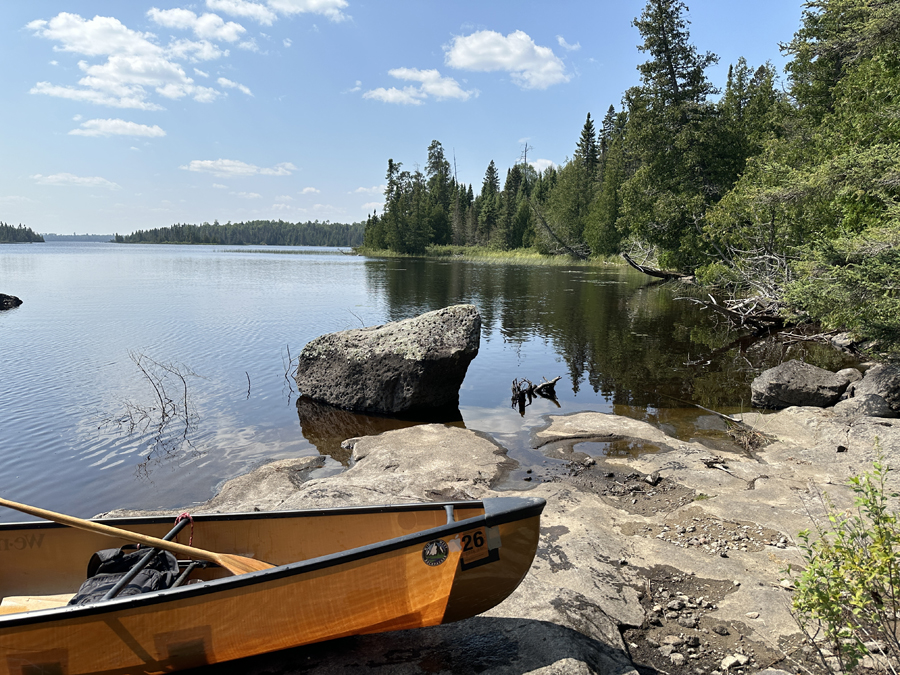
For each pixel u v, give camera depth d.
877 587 2.82
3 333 15.85
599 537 4.73
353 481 6.13
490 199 91.38
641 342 15.77
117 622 2.77
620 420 8.55
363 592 3.02
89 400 9.92
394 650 3.26
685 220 30.86
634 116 32.25
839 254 9.70
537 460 7.12
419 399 9.60
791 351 14.38
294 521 3.78
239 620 2.92
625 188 33.78
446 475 6.43
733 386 11.14
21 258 66.81
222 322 18.17
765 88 36.66
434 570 3.06
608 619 3.60
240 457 7.60
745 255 22.50
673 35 30.91
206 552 3.40
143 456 7.57
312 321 18.55
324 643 3.35
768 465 6.60
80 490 6.51
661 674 3.20
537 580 4.02
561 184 66.81
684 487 6.03
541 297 26.17
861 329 9.47
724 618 3.65
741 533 4.81
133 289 28.91
